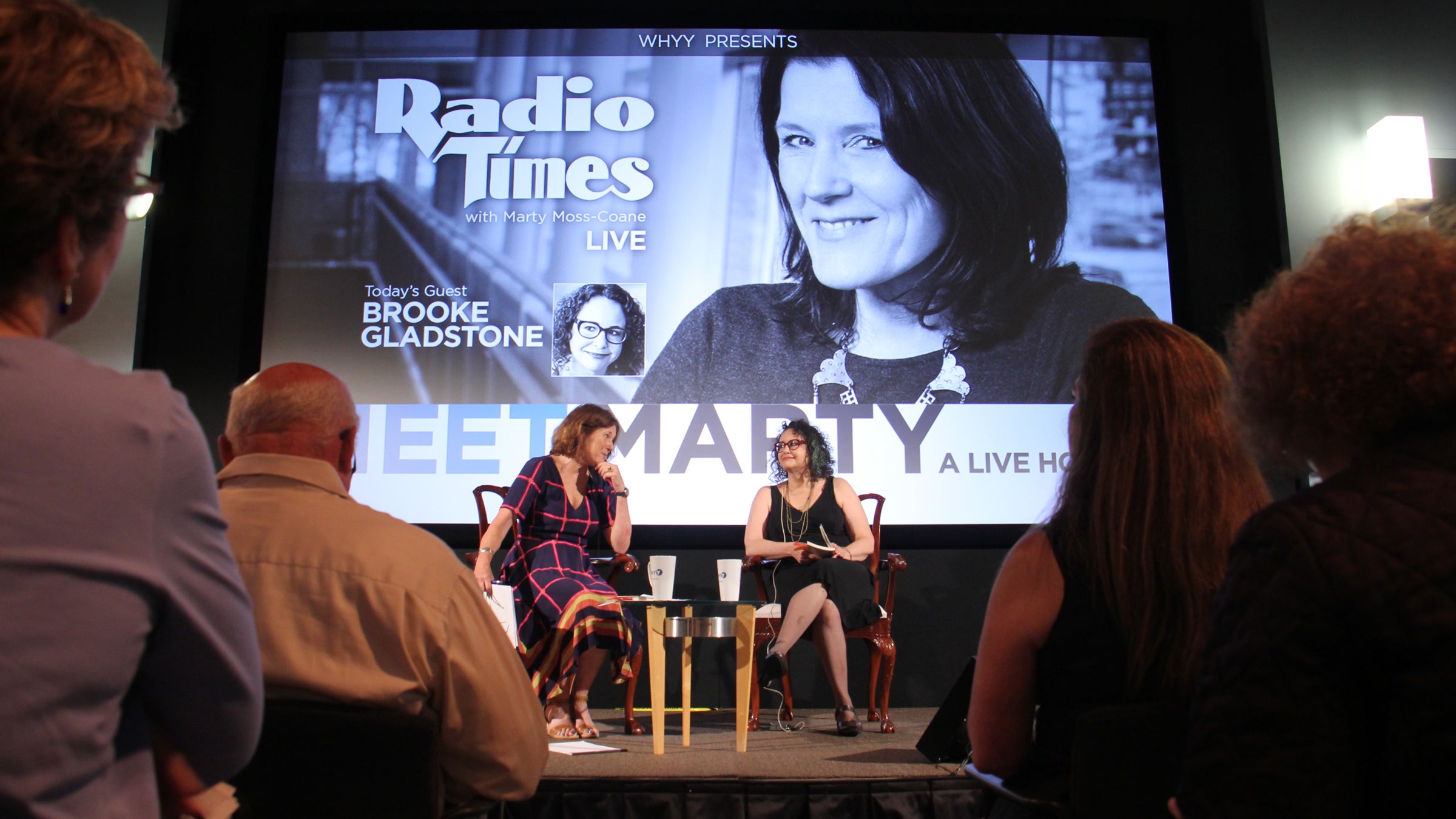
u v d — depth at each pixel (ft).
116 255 2.05
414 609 3.52
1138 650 3.18
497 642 3.75
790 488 11.78
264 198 13.29
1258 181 14.07
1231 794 1.85
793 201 13.43
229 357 13.42
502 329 13.15
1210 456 3.30
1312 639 1.86
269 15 14.10
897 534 12.71
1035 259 13.34
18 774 1.58
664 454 12.87
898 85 13.67
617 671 9.61
